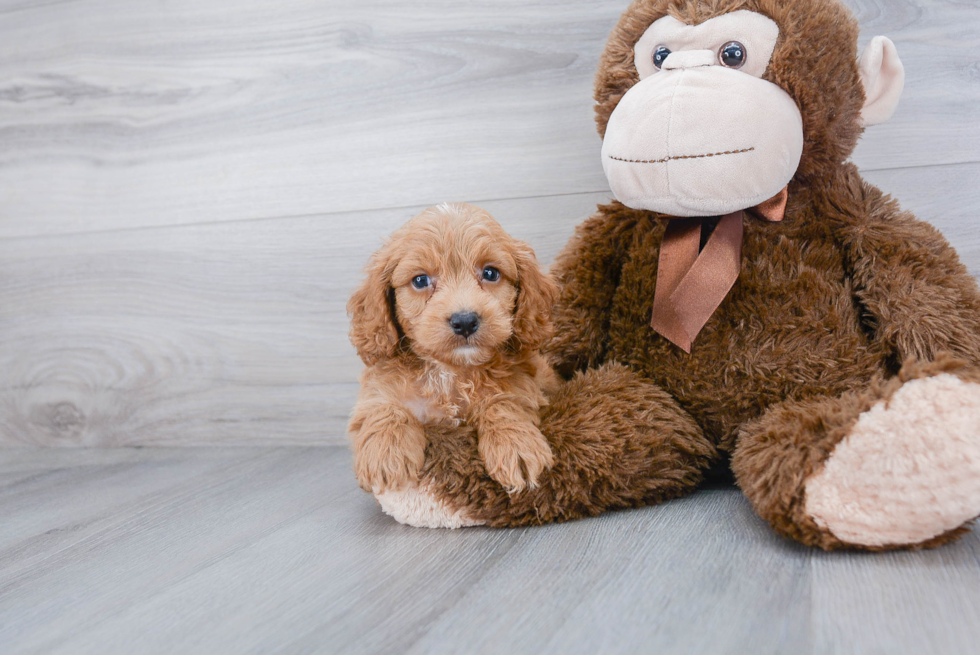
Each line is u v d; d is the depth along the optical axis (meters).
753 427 1.29
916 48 1.69
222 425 2.21
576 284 1.58
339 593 1.07
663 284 1.45
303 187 2.11
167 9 2.19
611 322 1.56
